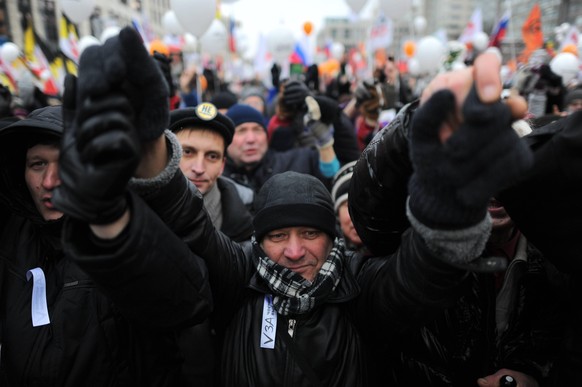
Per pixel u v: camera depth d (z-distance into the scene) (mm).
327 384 1100
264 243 1217
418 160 672
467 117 608
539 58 6242
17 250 1176
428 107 640
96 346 1083
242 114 2742
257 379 1109
